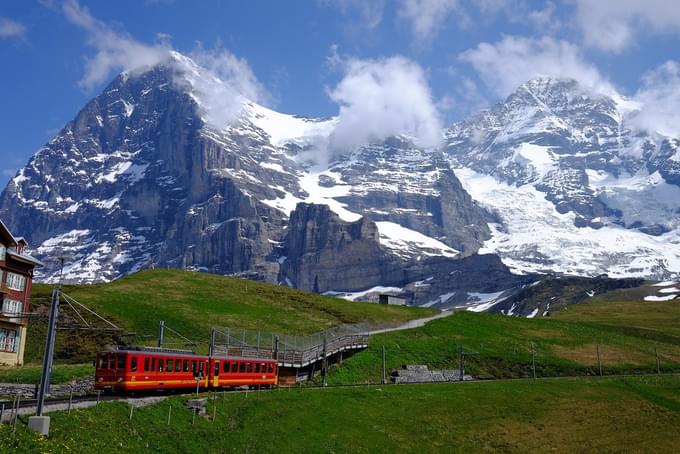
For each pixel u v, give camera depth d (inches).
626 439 3548.2
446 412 3560.5
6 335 3870.6
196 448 2162.9
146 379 2598.4
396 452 2839.6
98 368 2551.7
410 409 3499.0
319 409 3115.2
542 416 3779.5
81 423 1959.9
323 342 4367.6
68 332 4677.7
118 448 1919.3
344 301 7263.8
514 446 3253.0
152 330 4931.1
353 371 4471.0
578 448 3348.9
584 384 4594.0
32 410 1935.3
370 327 5940.0
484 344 5521.7
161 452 2036.2
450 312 7367.1
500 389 4217.5
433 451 2962.6
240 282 7288.4
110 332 4726.9
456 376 4739.2
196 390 2901.1
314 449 2586.1
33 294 5285.4
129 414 2166.6
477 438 3272.6
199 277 7194.9
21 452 1652.3
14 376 3176.7
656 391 4611.2
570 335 6205.7
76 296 5433.1
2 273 3868.1
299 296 6993.1
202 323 5236.2
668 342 6673.2
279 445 2495.1
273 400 3009.4
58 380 3154.5
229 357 3157.0
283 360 3966.5
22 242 4109.3
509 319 6752.0
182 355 2819.9
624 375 5113.2
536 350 5565.9
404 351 5024.6
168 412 2317.9
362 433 2952.8
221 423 2456.9
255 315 5792.3
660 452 3393.2
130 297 5713.6
